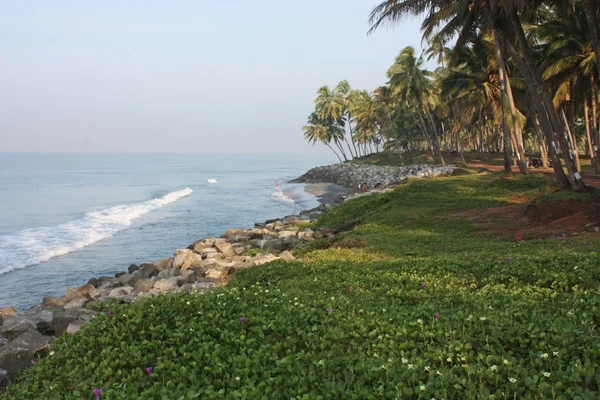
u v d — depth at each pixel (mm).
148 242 34250
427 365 5445
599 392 4637
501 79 34969
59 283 23781
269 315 8117
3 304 20531
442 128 93750
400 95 69062
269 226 33375
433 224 23641
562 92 36781
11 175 116750
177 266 20562
